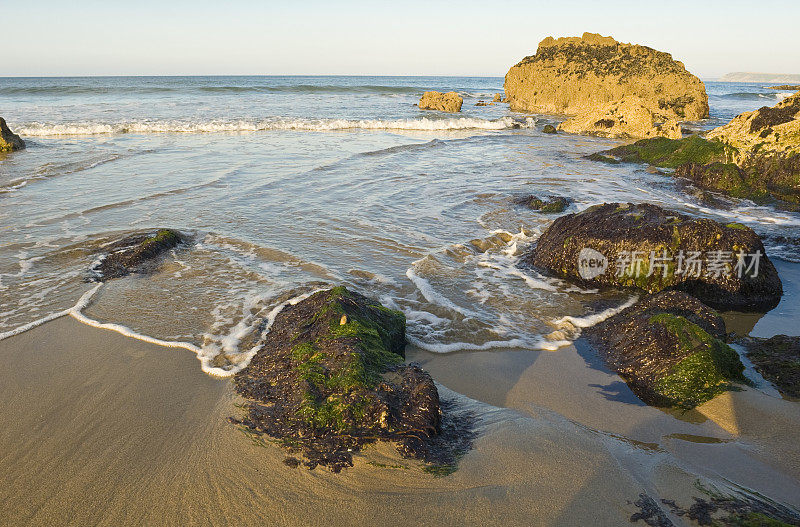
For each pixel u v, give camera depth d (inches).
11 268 299.0
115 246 336.2
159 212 418.0
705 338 195.8
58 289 274.4
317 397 162.6
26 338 224.7
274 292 275.6
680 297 231.8
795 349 209.6
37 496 136.5
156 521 127.4
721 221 421.7
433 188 525.0
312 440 151.6
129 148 726.5
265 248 344.2
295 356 185.2
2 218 389.4
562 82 1560.0
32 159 624.4
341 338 185.0
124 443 157.8
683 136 1017.5
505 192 511.8
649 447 159.5
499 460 147.3
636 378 197.8
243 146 769.6
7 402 179.9
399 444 150.4
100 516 129.6
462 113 1536.7
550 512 127.2
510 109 1726.1
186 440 158.7
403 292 284.4
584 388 196.2
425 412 158.2
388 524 123.8
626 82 1473.9
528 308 267.9
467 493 133.4
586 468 144.3
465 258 339.3
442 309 263.9
